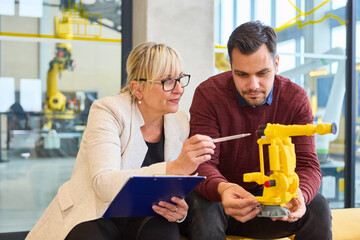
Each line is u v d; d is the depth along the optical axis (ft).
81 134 10.00
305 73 11.61
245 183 5.79
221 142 5.66
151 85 4.96
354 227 6.37
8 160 9.59
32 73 9.64
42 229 4.93
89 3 9.91
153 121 5.29
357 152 12.08
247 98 5.01
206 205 5.17
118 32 10.11
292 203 4.64
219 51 10.64
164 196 4.27
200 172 5.23
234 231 5.75
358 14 11.93
